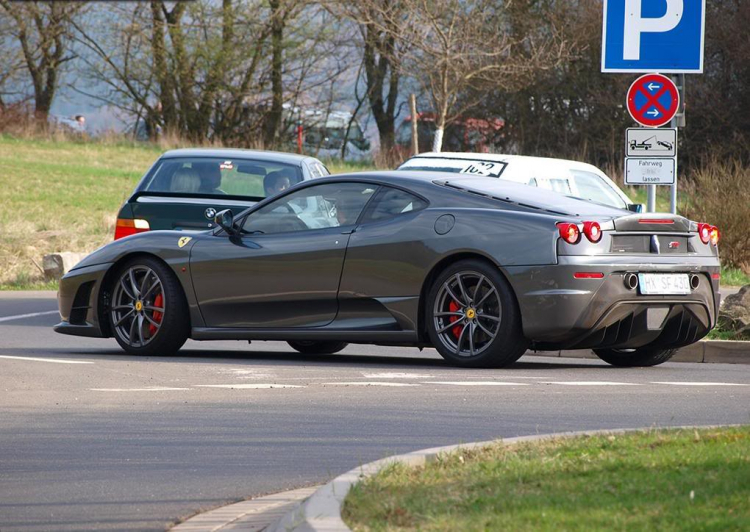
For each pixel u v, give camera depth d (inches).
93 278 1147.3
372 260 1017.5
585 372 1006.4
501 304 963.3
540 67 3462.1
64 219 2815.0
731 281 1984.5
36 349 1216.8
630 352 1100.5
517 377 939.3
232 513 510.0
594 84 4384.8
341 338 1032.8
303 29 4948.3
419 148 4687.5
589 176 1504.7
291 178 1433.3
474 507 444.8
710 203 2148.1
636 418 736.3
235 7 4948.3
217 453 642.2
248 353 1194.6
